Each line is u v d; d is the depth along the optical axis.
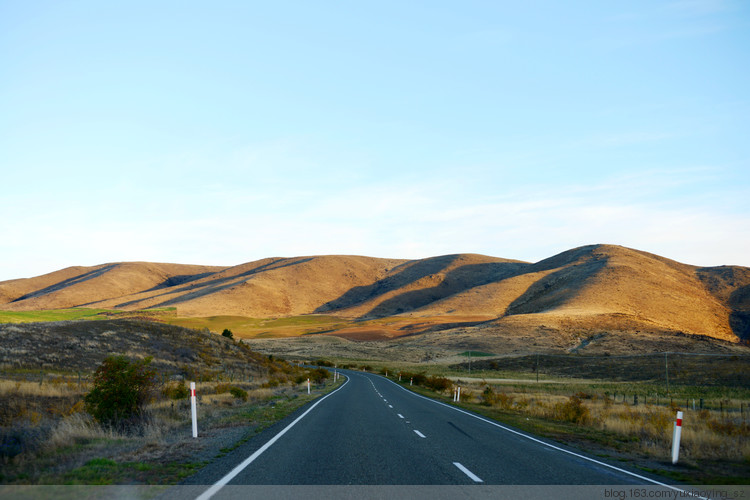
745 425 16.58
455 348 119.56
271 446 10.95
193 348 57.34
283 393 32.50
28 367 37.06
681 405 35.44
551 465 9.70
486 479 8.16
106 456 9.41
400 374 61.56
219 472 8.12
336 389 38.66
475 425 16.80
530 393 45.47
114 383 14.37
